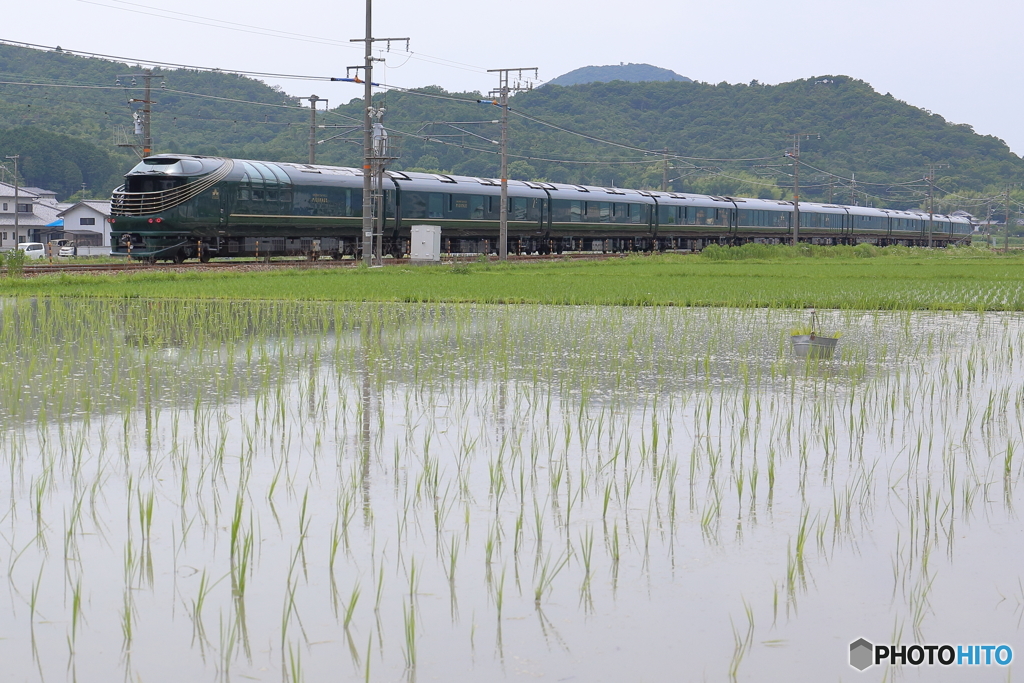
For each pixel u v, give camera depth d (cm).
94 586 546
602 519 666
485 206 4744
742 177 16850
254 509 678
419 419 982
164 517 659
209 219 3569
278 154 13225
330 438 894
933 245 9069
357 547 608
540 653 473
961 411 1040
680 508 691
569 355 1431
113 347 1469
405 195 4338
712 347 1534
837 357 1436
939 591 546
